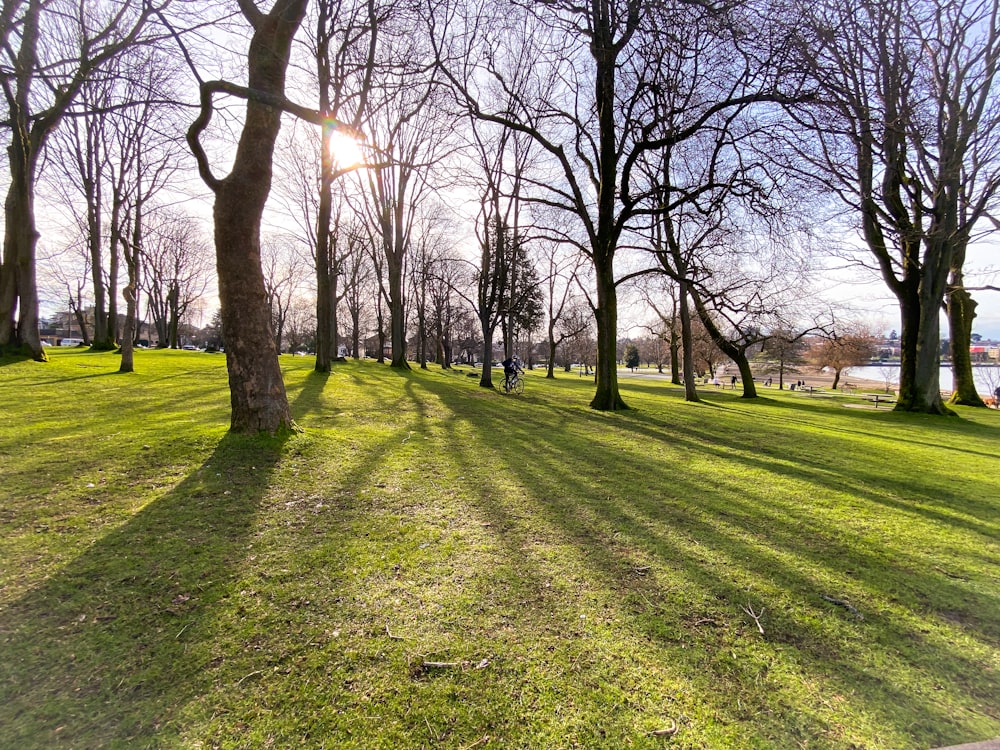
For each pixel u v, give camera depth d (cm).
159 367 1614
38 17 766
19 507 362
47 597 252
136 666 204
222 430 581
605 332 1262
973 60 1303
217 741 169
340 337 6197
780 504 467
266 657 213
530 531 371
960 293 1977
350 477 481
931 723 191
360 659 214
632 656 225
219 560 301
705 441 805
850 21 1067
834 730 186
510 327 3027
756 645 239
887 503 488
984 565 345
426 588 278
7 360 1385
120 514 361
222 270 552
